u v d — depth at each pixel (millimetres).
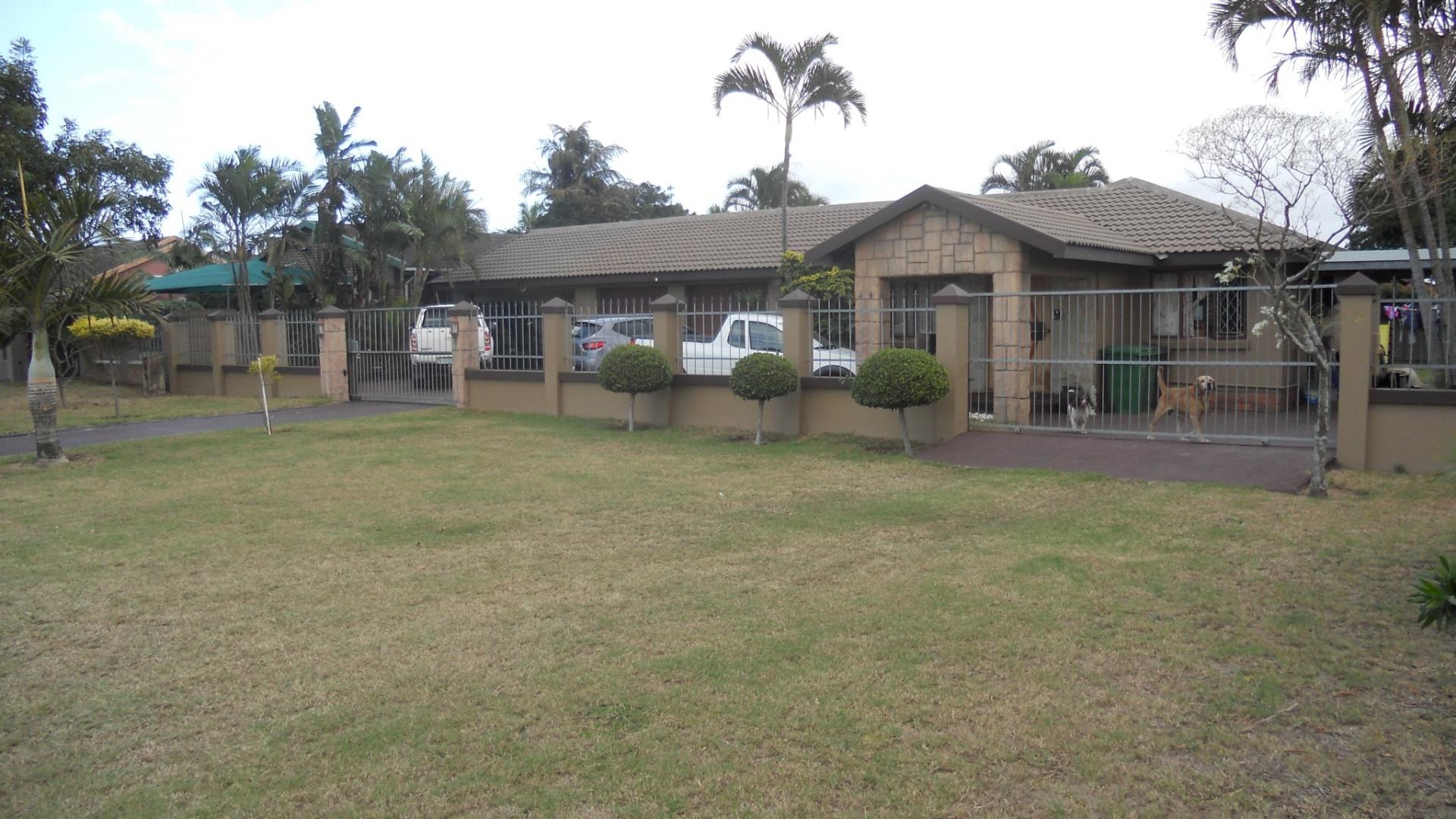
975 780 4152
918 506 9102
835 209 23750
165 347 21812
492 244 27812
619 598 6648
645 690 5109
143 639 6059
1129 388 13969
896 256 14992
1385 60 10828
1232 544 7441
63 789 4301
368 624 6234
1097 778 4152
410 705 5023
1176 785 4086
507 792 4160
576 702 4988
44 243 11672
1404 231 12180
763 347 14328
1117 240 15289
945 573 6953
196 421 16203
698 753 4438
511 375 16469
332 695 5176
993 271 14023
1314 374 14891
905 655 5465
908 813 3928
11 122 18594
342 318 18984
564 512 9234
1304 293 13625
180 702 5141
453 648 5777
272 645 5910
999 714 4730
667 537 8250
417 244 23875
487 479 10883
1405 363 12273
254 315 21422
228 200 22484
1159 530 7906
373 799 4152
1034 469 10562
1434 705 4699
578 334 16125
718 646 5680
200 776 4387
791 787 4133
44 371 12094
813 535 8180
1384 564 6781
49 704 5145
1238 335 15078
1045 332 15469
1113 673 5180
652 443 13109
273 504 9766
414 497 9992
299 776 4352
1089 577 6730
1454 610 4480
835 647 5617
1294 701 4793
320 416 16641
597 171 44188
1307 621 5797
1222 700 4820
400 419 15875
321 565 7582
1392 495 8750
